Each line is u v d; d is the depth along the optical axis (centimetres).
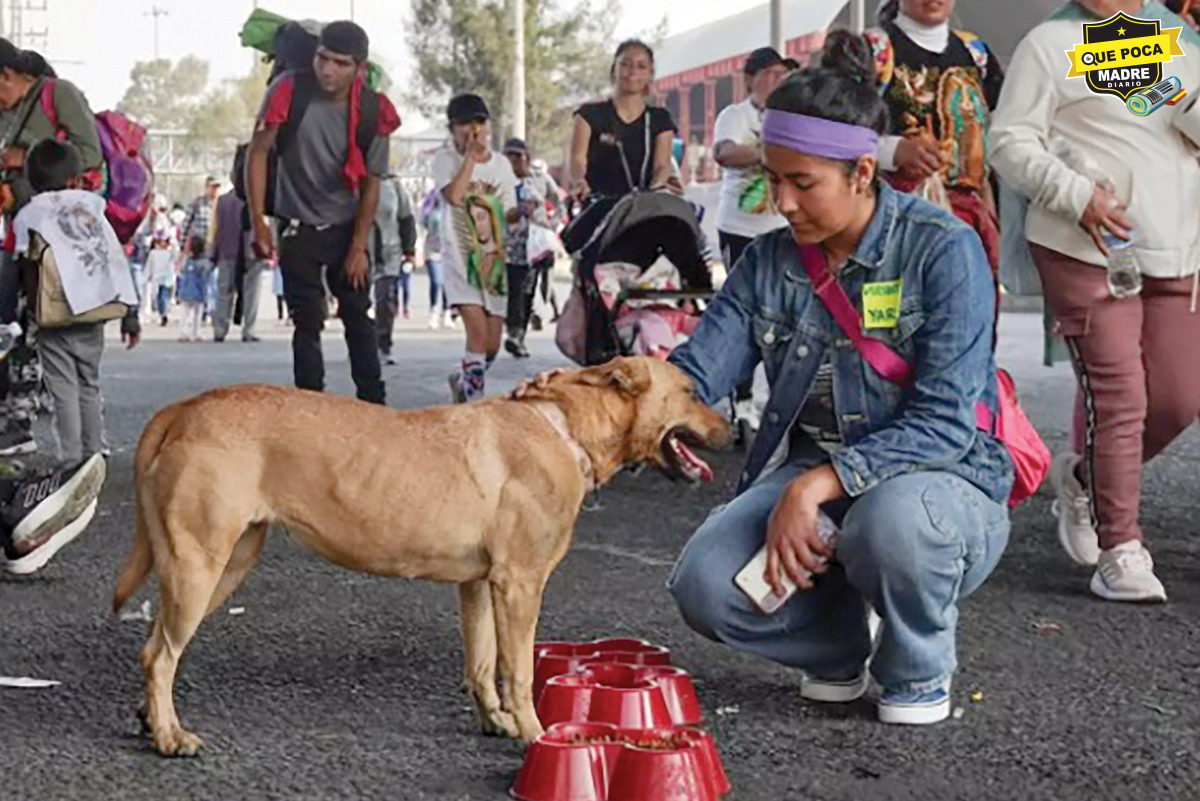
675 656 584
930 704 511
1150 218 666
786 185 492
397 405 1363
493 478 476
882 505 488
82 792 449
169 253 2750
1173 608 660
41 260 879
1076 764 478
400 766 470
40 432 1052
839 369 510
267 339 2269
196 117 9619
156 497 468
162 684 474
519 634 481
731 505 521
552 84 6269
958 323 495
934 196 715
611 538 796
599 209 987
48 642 602
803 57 2375
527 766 445
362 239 1038
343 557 477
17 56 948
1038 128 670
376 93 1030
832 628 521
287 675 560
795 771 470
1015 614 648
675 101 4338
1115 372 667
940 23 746
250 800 444
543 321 2516
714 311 528
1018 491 522
